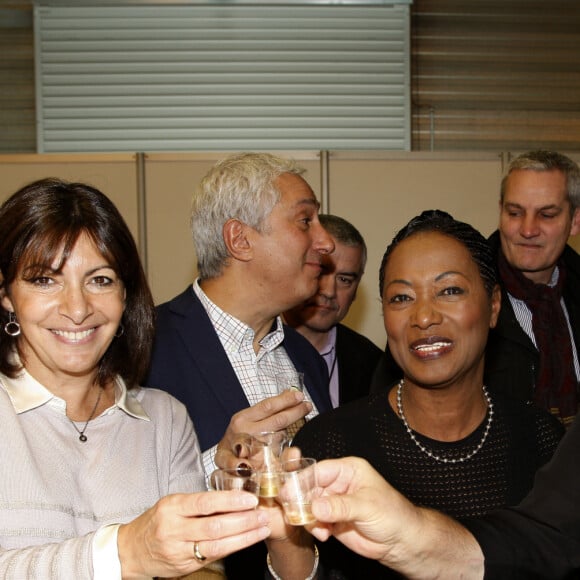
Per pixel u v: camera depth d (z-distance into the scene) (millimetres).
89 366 1658
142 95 5609
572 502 1320
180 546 1293
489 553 1290
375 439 1729
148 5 5551
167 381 2174
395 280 1720
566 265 3062
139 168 4547
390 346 1747
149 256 4543
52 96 5590
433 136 5789
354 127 5656
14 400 1646
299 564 1604
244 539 1289
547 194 2910
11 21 5652
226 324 2283
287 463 1330
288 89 5637
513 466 1705
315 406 2430
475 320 1687
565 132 5797
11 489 1552
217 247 2270
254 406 1901
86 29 5578
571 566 1314
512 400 1794
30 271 1584
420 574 1280
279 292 2266
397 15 5648
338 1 5559
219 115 5617
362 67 5652
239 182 2240
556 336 2902
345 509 1197
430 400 1701
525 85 5805
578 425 1373
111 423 1748
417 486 1683
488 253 1767
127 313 1815
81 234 1619
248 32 5621
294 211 2256
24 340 1691
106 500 1649
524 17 5789
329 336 3168
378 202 4617
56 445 1643
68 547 1387
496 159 4633
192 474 1831
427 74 5789
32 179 4520
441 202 4625
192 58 5609
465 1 5781
